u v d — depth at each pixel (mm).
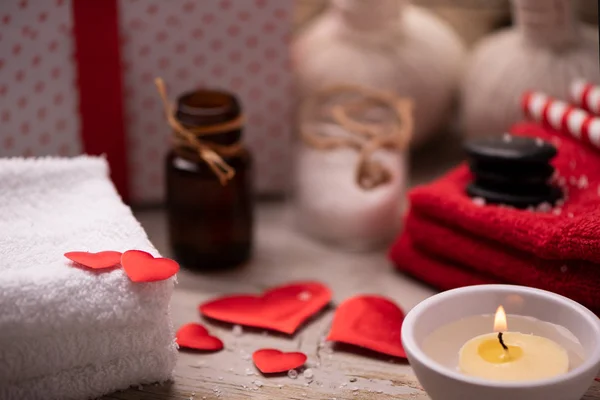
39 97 671
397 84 722
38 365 509
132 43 686
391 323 587
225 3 693
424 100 739
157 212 722
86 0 662
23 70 663
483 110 729
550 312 526
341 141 682
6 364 504
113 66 680
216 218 649
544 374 492
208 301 614
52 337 509
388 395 545
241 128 652
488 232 584
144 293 515
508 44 729
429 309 522
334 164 695
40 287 502
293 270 658
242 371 561
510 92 715
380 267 662
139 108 700
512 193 604
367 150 669
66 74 672
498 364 498
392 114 715
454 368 508
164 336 530
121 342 521
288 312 602
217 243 651
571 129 643
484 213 585
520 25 714
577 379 478
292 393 546
